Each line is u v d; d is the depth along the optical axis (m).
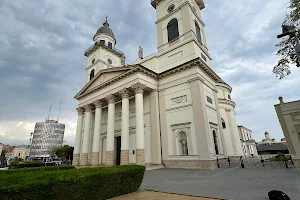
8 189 4.21
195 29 24.50
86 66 38.09
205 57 24.20
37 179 5.02
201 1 28.75
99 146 25.48
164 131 20.02
